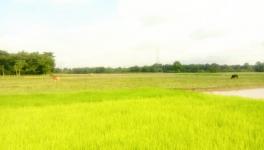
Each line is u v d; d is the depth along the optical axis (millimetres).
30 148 6496
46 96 18656
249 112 11281
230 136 7371
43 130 8305
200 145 6559
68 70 191125
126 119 9789
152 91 20609
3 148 6527
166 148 6352
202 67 192500
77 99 17453
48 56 134625
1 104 15367
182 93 19594
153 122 9266
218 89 38031
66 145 6684
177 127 8445
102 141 7008
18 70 121250
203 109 12094
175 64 191000
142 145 6566
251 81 58062
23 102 16094
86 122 9406
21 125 9062
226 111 11484
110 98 17906
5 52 122875
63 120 9883
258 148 6406
